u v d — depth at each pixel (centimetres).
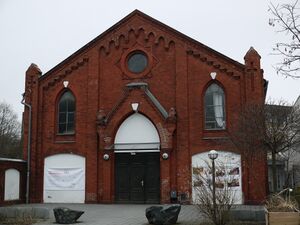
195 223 1867
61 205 2841
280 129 2234
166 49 3003
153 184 2916
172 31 3000
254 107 2312
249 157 2386
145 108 2916
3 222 2025
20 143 6694
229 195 1814
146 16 3066
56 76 3186
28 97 3203
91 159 3016
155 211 1888
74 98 3158
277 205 1678
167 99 2958
